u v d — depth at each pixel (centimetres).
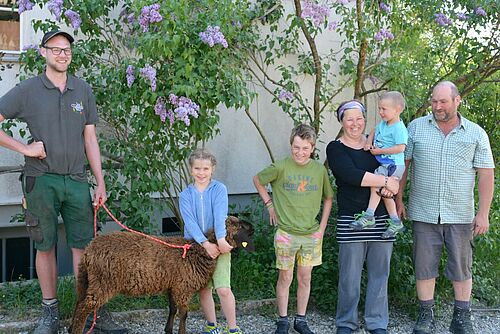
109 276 397
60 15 502
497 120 773
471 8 602
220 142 670
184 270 410
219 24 483
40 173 411
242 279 553
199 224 424
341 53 702
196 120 490
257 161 691
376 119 723
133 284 401
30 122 407
